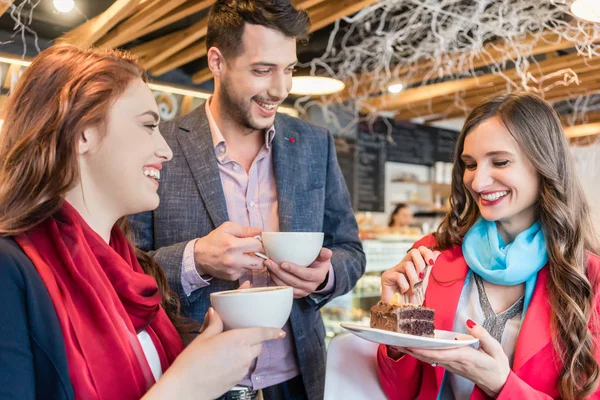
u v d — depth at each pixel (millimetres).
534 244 1264
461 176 1437
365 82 4852
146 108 868
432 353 995
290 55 1429
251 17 1360
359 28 3820
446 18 3551
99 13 3012
